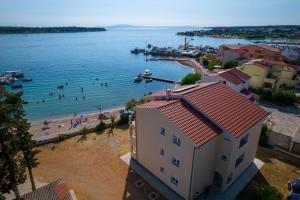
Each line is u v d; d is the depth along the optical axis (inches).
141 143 1098.1
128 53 6732.3
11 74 3627.0
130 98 2817.4
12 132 826.8
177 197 948.6
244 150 1012.5
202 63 4810.5
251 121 968.3
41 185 1024.2
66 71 4197.8
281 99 2068.2
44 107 2471.7
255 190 918.4
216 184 999.0
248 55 3796.8
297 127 1573.6
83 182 1048.2
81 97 2819.9
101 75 3959.2
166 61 5423.2
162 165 1004.6
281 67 2310.5
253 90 2268.7
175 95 1019.9
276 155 1244.5
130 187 1011.9
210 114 917.8
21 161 913.5
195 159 828.6
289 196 930.1
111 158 1234.0
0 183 824.9
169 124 883.4
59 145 1376.7
